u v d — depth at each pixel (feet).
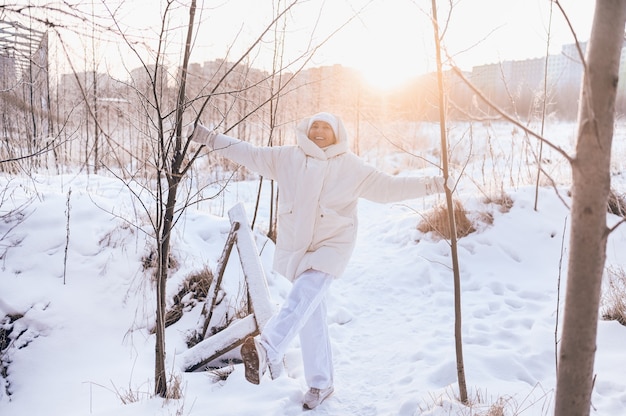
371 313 14.01
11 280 11.47
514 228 18.10
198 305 12.82
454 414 8.06
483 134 39.63
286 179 8.96
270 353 7.80
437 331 12.06
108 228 13.26
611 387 8.97
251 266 11.23
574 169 4.16
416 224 19.93
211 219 16.66
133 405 8.45
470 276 16.16
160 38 7.36
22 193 14.34
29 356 10.49
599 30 4.07
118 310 11.89
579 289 4.19
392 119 39.50
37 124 19.10
